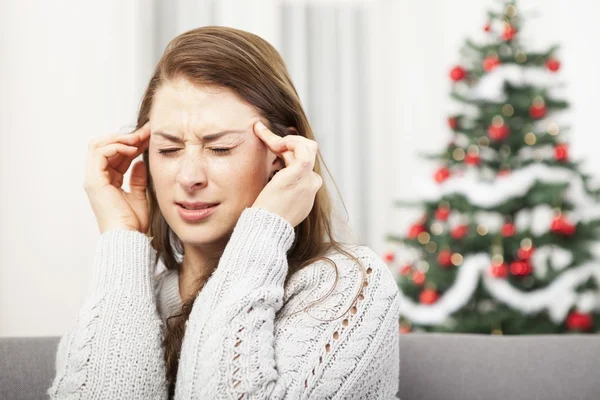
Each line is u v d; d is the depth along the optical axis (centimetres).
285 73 116
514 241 274
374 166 408
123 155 124
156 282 123
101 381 98
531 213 285
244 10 374
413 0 416
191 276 117
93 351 99
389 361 104
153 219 128
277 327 102
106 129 332
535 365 124
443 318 265
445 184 283
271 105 110
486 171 290
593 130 376
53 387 101
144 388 99
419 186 297
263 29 377
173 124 105
